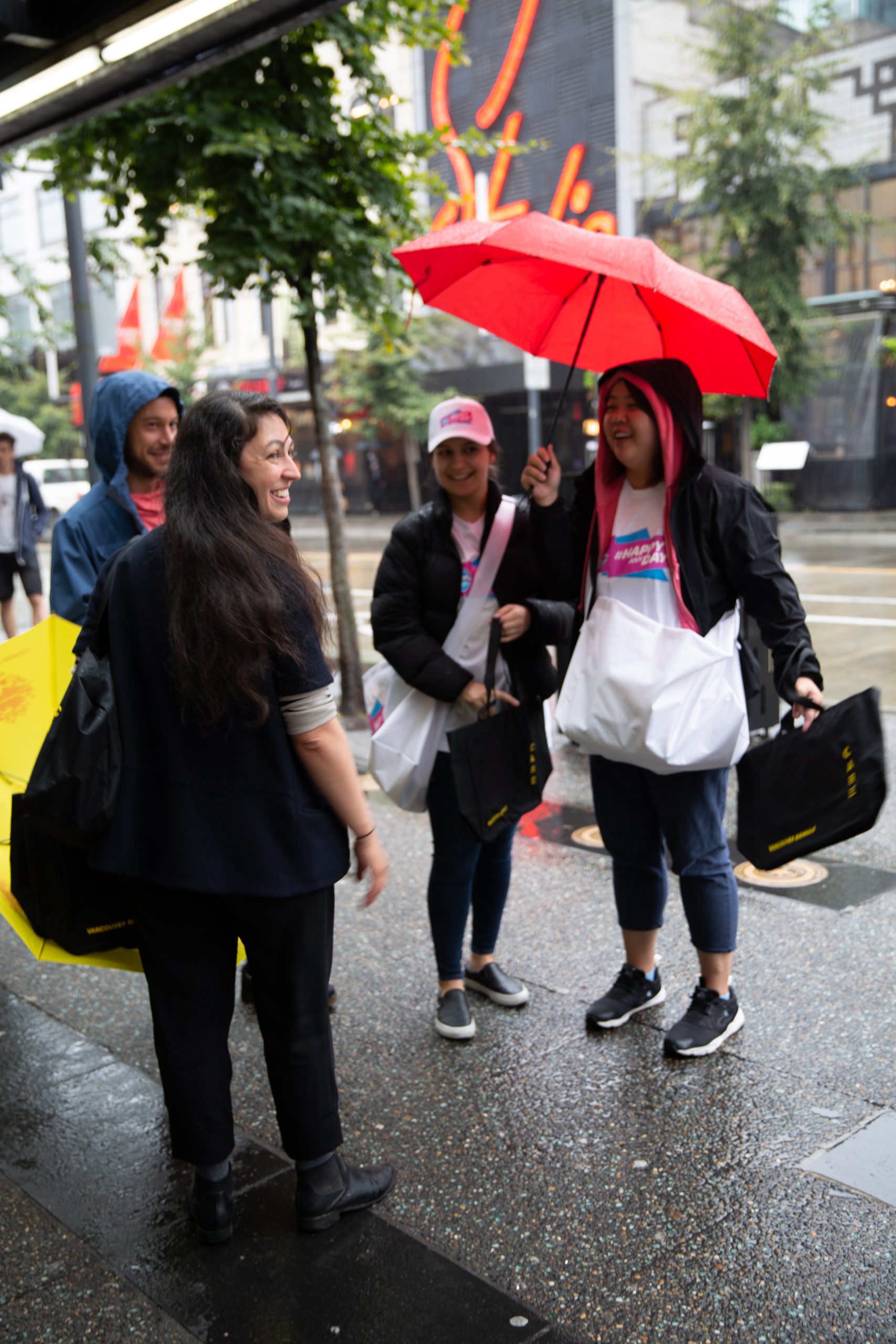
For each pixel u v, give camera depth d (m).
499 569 3.15
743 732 2.84
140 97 4.82
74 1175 2.64
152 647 2.10
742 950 3.65
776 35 18.36
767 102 17.97
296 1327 2.10
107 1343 2.09
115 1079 3.08
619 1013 3.19
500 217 26.33
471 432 3.02
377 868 2.29
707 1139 2.64
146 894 2.20
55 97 4.91
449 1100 2.88
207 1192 2.33
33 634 2.70
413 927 4.00
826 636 9.41
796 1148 2.59
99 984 3.70
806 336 19.42
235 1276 2.26
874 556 15.79
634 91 24.02
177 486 2.06
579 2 24.39
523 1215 2.40
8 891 2.47
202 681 2.00
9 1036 3.36
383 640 3.15
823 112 19.81
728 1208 2.39
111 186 6.56
